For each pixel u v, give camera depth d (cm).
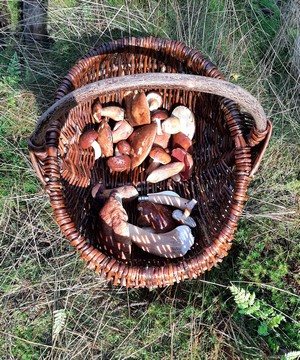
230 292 66
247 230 70
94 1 83
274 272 66
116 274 52
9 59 80
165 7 84
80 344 63
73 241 52
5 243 70
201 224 63
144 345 63
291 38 83
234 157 57
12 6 82
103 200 64
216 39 83
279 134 78
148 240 59
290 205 73
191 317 64
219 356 62
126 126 66
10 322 64
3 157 74
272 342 61
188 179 68
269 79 82
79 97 46
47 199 72
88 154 66
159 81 45
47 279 67
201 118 67
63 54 81
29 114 77
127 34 83
